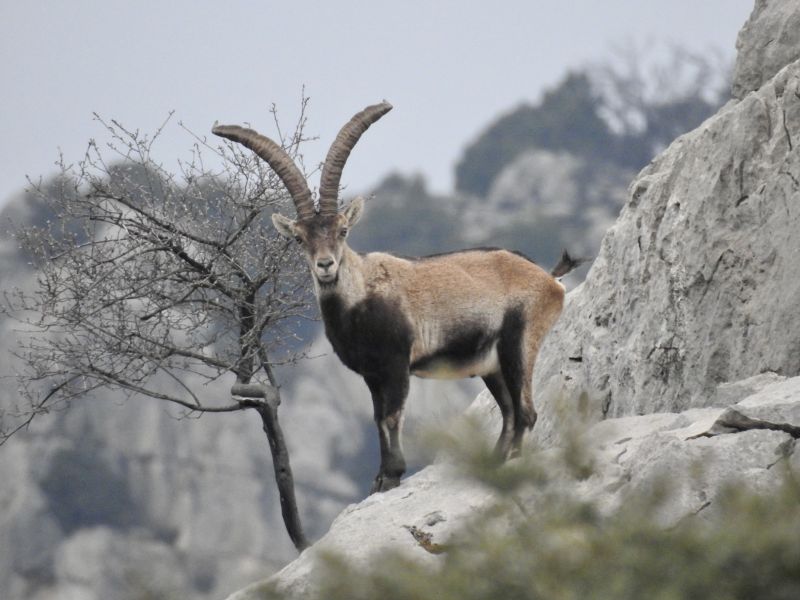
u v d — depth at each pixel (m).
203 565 134.12
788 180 41.03
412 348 42.69
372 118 44.34
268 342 50.25
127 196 49.22
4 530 134.50
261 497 139.00
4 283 130.75
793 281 39.94
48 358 49.50
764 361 40.41
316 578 25.64
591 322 50.62
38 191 49.88
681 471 29.66
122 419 138.25
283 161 43.66
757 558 21.97
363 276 42.34
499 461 24.53
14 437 138.25
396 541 34.03
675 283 44.50
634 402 45.91
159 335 50.41
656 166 50.88
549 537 23.31
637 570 22.17
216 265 49.03
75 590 132.62
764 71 47.47
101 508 136.75
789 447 29.89
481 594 22.58
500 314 43.59
